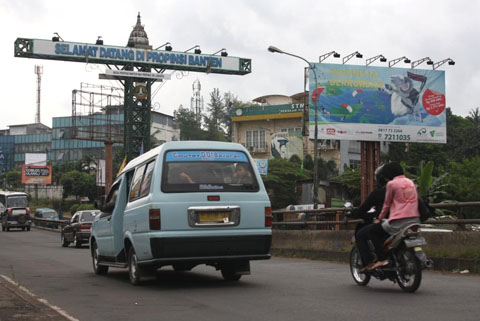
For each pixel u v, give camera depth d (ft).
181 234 29.89
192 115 385.29
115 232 36.35
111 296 28.53
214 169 31.42
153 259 30.01
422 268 26.96
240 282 33.96
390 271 28.40
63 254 69.97
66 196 300.20
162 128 350.84
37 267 49.19
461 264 37.68
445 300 24.91
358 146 257.96
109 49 158.51
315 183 110.73
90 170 320.50
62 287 32.91
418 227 27.20
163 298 27.43
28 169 321.93
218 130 379.14
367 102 121.70
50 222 168.04
